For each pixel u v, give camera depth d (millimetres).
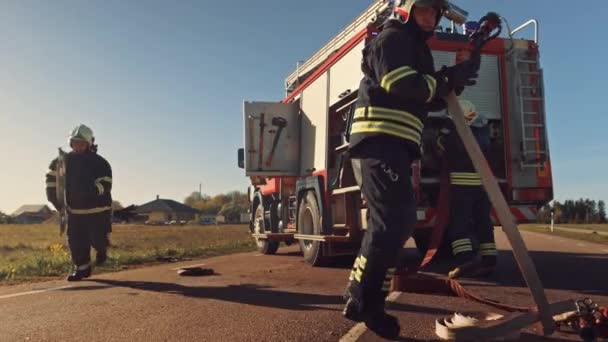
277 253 12156
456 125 3166
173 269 8328
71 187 7082
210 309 4641
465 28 7188
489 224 6316
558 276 6809
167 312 4547
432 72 3295
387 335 3264
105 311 4656
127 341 3609
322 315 4289
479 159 3121
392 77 3006
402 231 3160
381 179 3160
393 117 3201
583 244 14602
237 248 14570
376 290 3209
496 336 3203
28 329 4000
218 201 128375
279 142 10156
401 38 3107
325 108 8852
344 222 7965
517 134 7871
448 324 3451
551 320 3217
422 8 3191
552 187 7922
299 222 9422
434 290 3859
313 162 9344
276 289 5793
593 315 3318
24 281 7309
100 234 7254
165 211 116125
